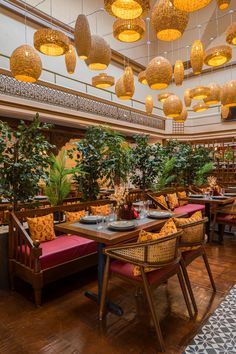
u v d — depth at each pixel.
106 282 2.27
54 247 2.85
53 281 2.83
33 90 7.65
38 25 9.21
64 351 1.87
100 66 3.71
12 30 8.43
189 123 13.39
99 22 11.44
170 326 2.15
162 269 2.16
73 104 8.93
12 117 7.94
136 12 2.59
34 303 2.57
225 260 3.71
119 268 2.22
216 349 1.87
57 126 9.42
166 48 14.43
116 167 4.80
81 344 1.94
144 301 2.58
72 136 10.34
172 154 7.64
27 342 1.97
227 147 12.09
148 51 13.58
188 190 6.25
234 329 2.10
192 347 1.89
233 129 11.88
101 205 4.02
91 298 2.63
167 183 7.12
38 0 9.06
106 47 3.47
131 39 3.35
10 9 8.25
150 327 2.14
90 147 4.46
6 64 8.19
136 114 11.85
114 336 2.03
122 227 2.42
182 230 2.16
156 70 3.68
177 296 2.66
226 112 6.78
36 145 3.27
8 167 3.16
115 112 10.73
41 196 5.96
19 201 3.44
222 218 4.51
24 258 2.68
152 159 6.42
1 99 6.75
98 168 4.59
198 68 3.95
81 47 2.88
